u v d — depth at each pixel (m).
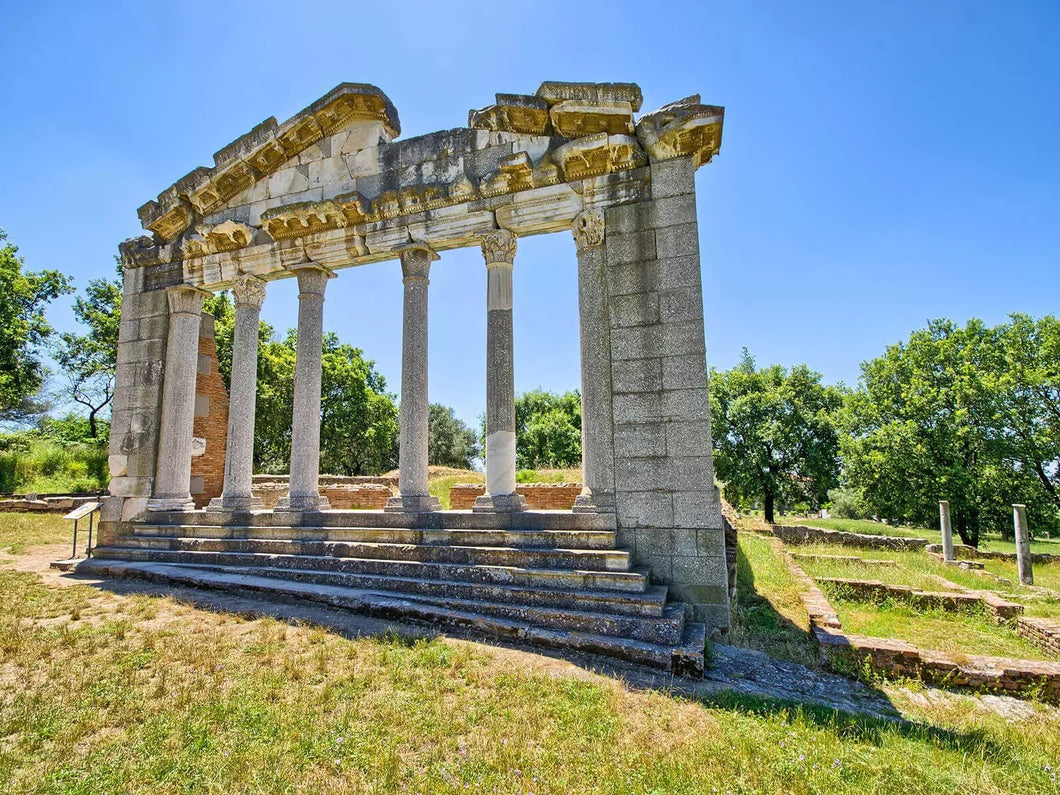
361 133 13.71
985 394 31.27
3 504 23.20
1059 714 7.56
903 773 5.01
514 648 8.09
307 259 13.73
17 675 6.59
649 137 10.79
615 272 10.95
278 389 42.41
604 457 10.55
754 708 6.46
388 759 4.88
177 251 15.12
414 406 12.45
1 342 33.66
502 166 11.66
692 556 9.80
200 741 5.14
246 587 10.53
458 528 11.24
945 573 18.67
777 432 38.84
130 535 14.06
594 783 4.68
